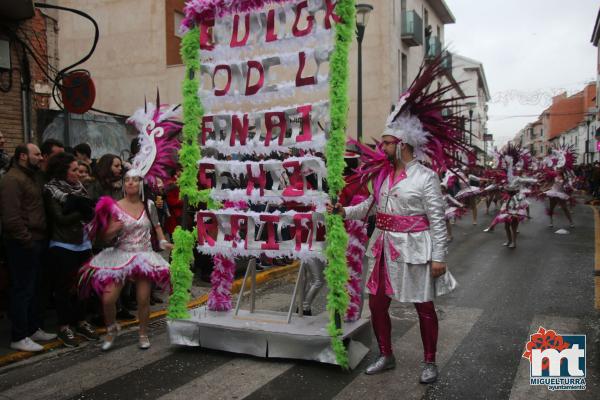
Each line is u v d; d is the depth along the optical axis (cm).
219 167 513
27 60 817
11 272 480
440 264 398
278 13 478
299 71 462
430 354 413
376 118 1872
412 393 394
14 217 458
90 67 1847
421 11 2342
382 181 429
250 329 468
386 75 1862
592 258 969
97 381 424
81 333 528
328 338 439
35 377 434
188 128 520
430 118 425
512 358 466
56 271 502
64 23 1867
